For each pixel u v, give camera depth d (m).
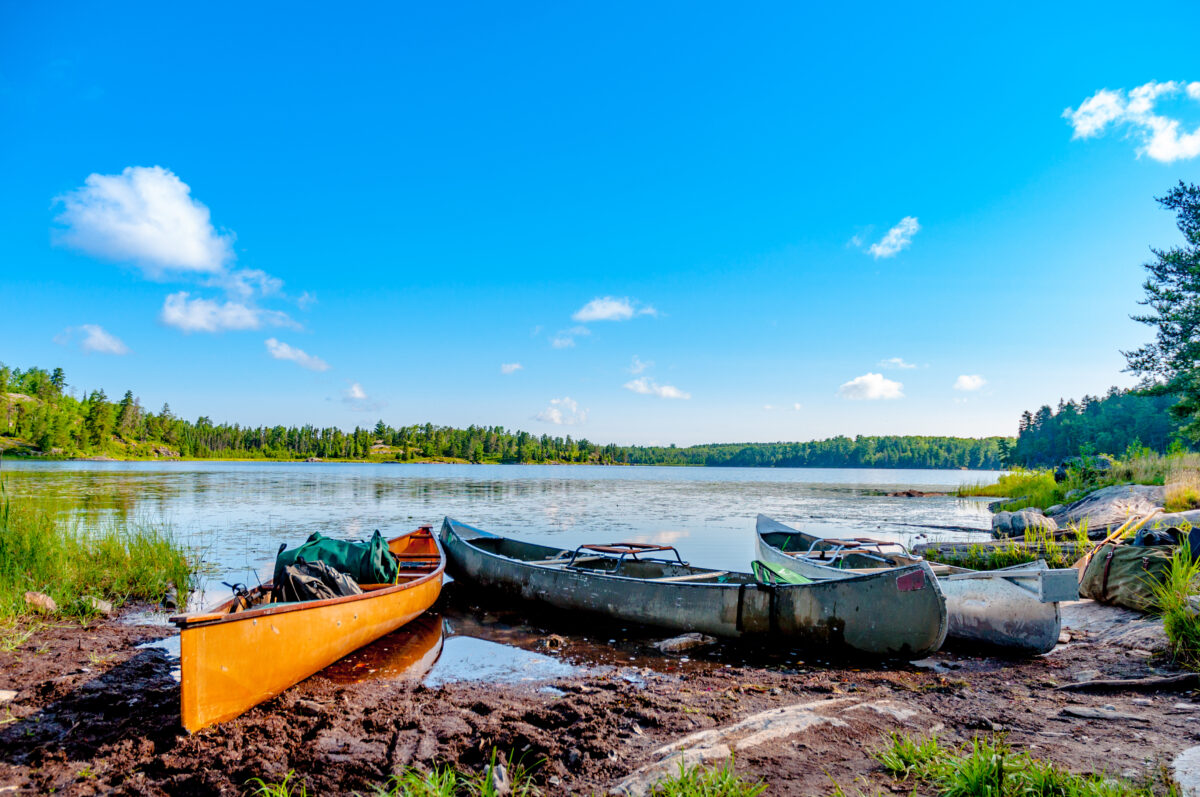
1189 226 25.50
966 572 8.15
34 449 105.94
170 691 5.89
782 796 3.59
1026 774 3.53
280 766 4.30
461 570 11.14
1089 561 8.63
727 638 7.80
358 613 7.08
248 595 7.06
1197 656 5.80
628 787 3.75
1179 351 25.52
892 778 3.79
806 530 20.36
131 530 15.38
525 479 61.50
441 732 4.86
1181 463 20.28
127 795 4.00
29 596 8.35
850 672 6.55
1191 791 3.33
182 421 147.00
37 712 5.31
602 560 11.09
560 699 5.66
